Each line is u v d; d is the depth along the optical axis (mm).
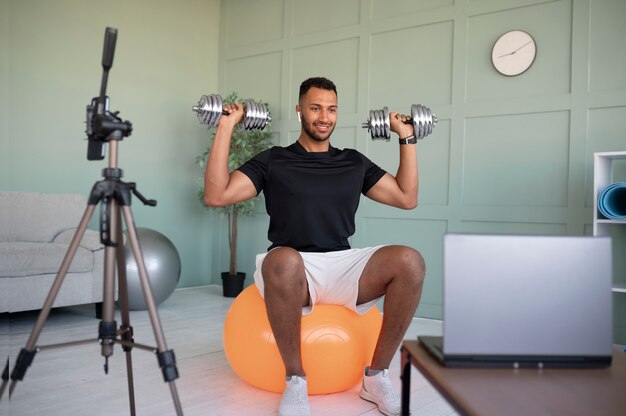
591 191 3146
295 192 1957
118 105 4148
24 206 3436
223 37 4840
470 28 3555
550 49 3283
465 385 855
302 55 4328
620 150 3068
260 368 1885
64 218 3572
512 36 3385
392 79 3859
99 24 4035
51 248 3070
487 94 3488
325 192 1971
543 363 958
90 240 3248
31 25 3666
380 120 2045
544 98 3293
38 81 3707
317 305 1926
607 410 756
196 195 4707
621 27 3074
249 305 1965
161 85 4438
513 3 3391
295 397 1711
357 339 1876
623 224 3027
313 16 4273
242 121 1946
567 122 3232
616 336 3053
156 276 3410
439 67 3670
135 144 4262
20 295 2945
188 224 4664
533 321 959
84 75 3957
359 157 2127
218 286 4777
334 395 1958
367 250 1905
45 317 1277
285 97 4418
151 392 1951
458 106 3582
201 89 4742
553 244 967
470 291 954
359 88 3998
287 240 1982
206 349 2604
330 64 4168
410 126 2105
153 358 2404
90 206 1311
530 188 3344
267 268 1728
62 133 3834
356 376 1905
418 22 3744
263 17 4582
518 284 960
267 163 2012
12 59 3578
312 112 2025
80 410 1753
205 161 4738
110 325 1356
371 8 3963
